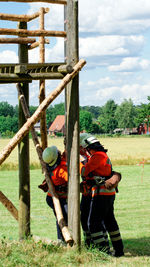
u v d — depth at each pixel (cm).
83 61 571
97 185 620
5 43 611
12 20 617
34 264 512
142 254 655
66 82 563
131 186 1705
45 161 608
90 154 639
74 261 537
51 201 632
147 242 759
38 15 636
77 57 581
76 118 582
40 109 556
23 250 550
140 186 1703
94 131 13600
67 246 579
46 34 594
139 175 2133
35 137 645
